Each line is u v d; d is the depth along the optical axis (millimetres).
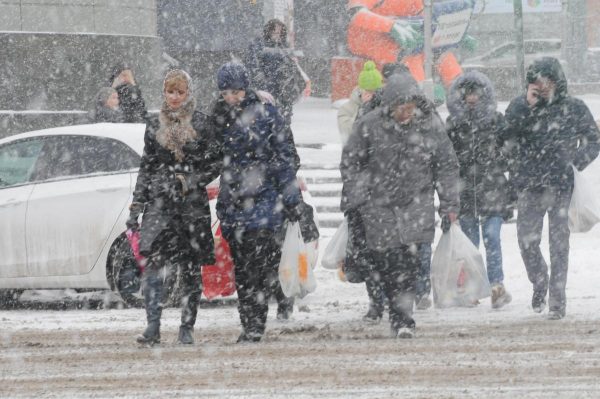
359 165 25000
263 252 24609
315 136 61969
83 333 26531
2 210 31906
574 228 27109
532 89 27062
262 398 19016
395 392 19281
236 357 22797
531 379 20203
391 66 30281
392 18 77188
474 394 19031
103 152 31531
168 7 81562
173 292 30203
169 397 19250
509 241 42500
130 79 38938
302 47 92688
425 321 27312
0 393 19875
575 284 33156
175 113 24109
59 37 55625
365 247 27422
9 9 55094
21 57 54969
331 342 24453
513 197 29969
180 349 23875
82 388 20203
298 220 24984
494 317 27750
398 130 24734
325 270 38281
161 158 24141
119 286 30969
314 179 50125
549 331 25188
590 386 19516
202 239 24359
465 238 29047
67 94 55750
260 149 24391
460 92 30031
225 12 82250
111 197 30984
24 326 27719
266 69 42875
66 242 31250
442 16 75562
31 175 32031
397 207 24734
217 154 24266
